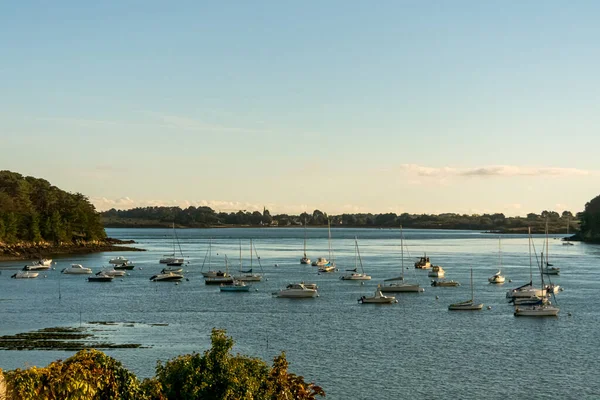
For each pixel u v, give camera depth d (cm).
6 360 8125
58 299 13962
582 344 9281
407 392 6981
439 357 8481
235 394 4147
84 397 3753
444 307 12875
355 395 6875
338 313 12094
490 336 9856
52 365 3822
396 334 10000
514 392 7012
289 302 13612
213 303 13450
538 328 10500
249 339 9606
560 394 6956
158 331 10169
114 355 8450
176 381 4256
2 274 19300
